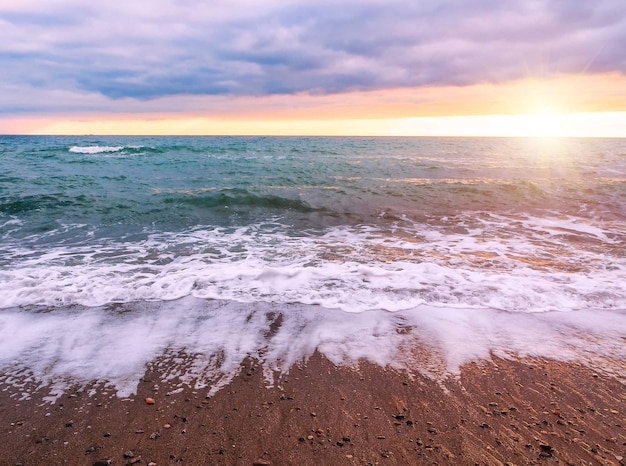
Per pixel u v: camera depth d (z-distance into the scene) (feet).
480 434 8.20
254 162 68.80
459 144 148.56
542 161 74.90
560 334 12.26
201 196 34.40
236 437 8.05
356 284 15.87
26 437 7.97
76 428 8.25
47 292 14.62
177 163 65.92
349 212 30.89
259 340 11.92
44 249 21.04
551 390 9.66
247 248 21.53
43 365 10.46
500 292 14.99
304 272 17.04
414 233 25.08
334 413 8.84
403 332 12.39
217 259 19.43
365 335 12.22
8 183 40.65
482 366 10.65
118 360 10.76
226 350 11.36
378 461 7.45
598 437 8.13
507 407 9.05
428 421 8.61
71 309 13.60
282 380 10.06
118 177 47.96
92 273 17.12
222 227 26.58
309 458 7.51
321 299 14.58
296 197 35.29
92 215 28.73
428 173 54.39
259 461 7.42
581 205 33.30
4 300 13.98
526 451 7.72
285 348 11.53
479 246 21.94
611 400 9.32
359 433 8.21
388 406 9.09
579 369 10.54
